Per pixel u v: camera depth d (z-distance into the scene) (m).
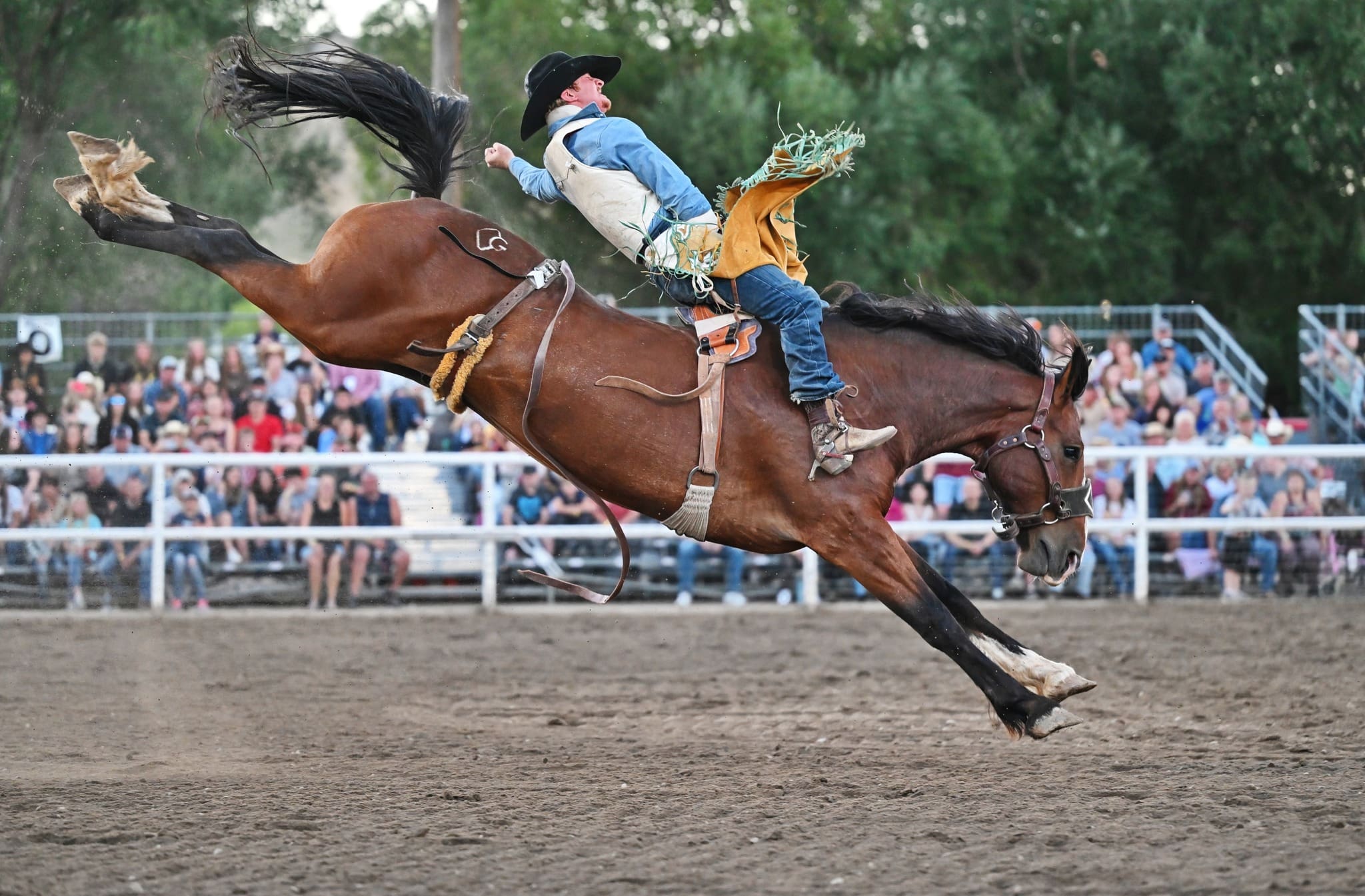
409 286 9.58
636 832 8.40
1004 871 7.47
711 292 9.62
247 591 20.86
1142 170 40.62
